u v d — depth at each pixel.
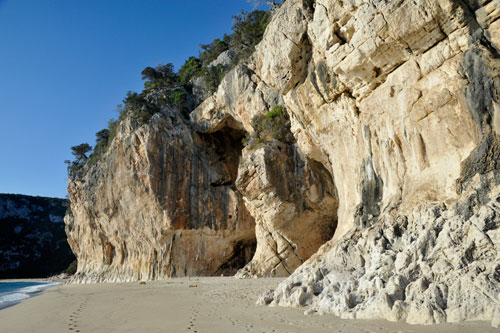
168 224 32.12
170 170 33.41
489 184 7.91
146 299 16.09
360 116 13.75
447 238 7.54
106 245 42.34
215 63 37.25
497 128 8.30
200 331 7.70
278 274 23.61
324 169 22.27
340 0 12.17
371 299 7.72
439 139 10.06
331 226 24.91
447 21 9.66
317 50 14.83
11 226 108.44
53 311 13.09
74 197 49.38
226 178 35.09
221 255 33.12
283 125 25.11
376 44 11.31
